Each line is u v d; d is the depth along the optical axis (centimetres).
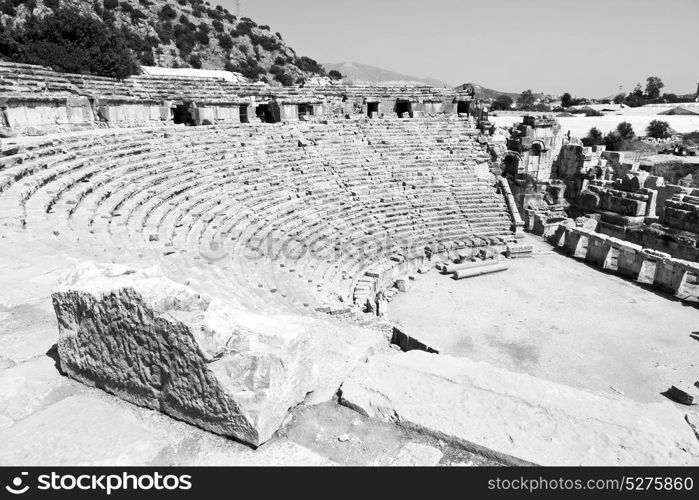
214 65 9612
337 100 4566
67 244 1444
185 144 3053
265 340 607
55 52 3831
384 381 708
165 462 546
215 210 2484
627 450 584
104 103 3103
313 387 680
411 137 4306
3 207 1592
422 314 2592
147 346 596
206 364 559
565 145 4575
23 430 584
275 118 4159
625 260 3147
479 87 5134
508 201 3972
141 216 2056
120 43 4300
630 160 6619
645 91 18850
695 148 7375
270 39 11269
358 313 1973
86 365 670
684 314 2616
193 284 830
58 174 2089
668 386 1970
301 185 3244
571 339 2342
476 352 2219
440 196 3822
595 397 695
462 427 612
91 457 546
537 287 2969
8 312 912
